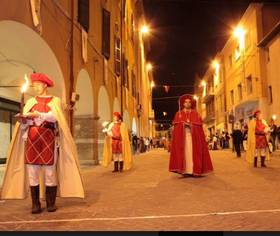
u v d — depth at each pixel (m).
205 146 10.70
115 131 13.39
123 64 28.17
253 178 9.88
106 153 14.09
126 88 29.94
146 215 5.70
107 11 20.61
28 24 9.97
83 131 17.59
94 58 17.81
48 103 6.20
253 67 32.22
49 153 6.04
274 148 22.88
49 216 5.80
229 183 8.99
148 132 63.12
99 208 6.34
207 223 5.11
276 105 28.08
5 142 13.07
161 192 7.95
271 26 30.98
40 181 6.51
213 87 53.66
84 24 15.78
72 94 13.65
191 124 10.57
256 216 5.43
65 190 6.26
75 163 6.29
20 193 6.18
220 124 47.66
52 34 11.91
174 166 10.62
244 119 35.44
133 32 37.53
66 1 13.59
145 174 11.92
